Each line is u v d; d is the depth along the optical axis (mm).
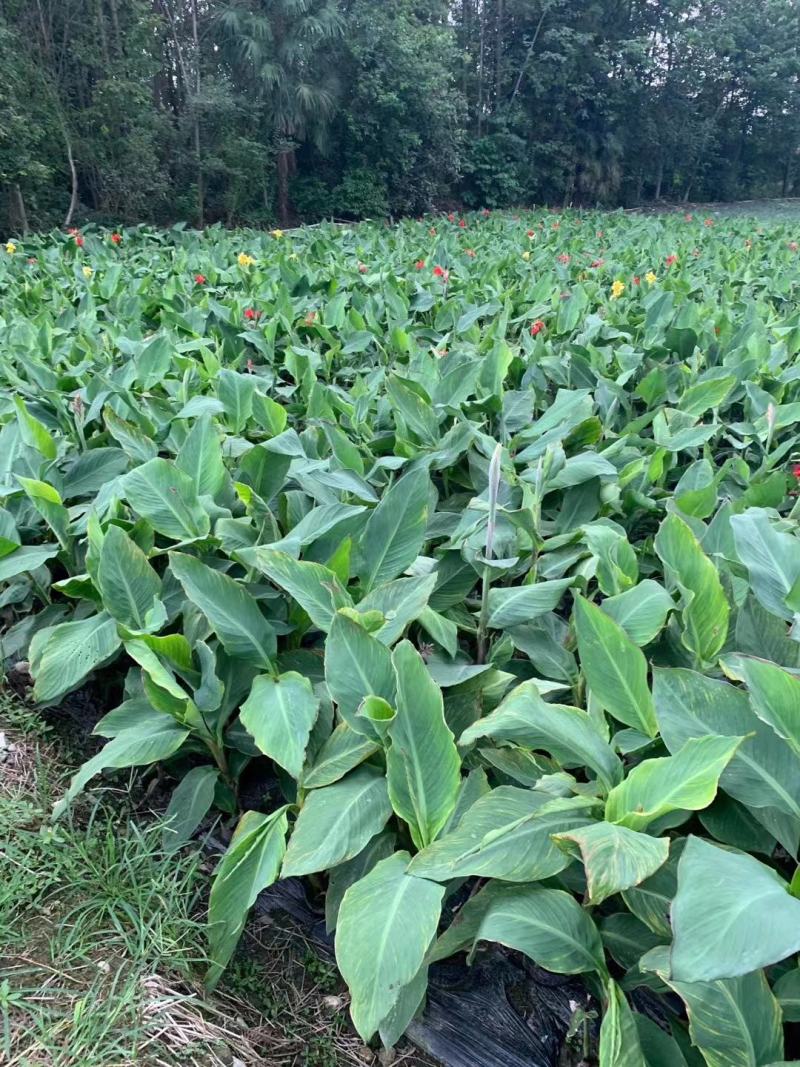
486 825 1837
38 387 4637
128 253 11875
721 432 4648
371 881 1809
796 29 35312
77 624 2695
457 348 5629
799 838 1818
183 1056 1787
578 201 33281
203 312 6383
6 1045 1724
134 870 2209
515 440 3855
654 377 4715
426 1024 2006
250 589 2717
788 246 12992
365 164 24562
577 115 31688
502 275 9734
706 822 1932
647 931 1854
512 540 3021
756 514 2434
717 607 2195
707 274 9773
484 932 1711
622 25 32594
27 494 3219
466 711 2332
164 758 2484
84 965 1965
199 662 2570
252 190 22422
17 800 2471
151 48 20031
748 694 1922
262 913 2293
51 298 7773
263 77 20719
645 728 2029
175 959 1993
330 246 11516
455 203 29484
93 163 19344
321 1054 1922
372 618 2221
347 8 23625
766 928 1284
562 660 2619
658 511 3525
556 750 1967
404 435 3846
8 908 2059
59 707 3029
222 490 3268
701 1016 1521
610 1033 1515
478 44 31328
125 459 3631
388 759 1903
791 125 36750
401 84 23500
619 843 1584
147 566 2646
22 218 17500
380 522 2697
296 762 2053
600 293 7691
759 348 5414
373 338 5855
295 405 4559
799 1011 1621
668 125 34250
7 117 16406
